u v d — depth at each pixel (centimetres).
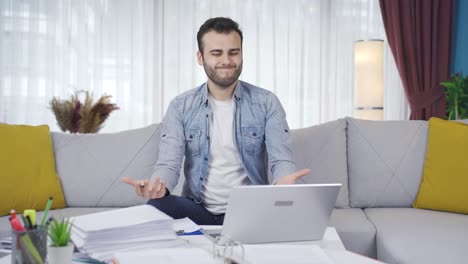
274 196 120
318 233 131
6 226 197
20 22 414
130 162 245
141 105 429
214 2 429
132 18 425
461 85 374
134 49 427
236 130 202
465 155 224
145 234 117
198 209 187
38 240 95
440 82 416
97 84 421
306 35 434
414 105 416
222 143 203
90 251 109
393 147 245
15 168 228
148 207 133
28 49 414
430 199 229
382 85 373
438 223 194
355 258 110
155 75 429
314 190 123
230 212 119
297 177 145
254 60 430
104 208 239
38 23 416
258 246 116
